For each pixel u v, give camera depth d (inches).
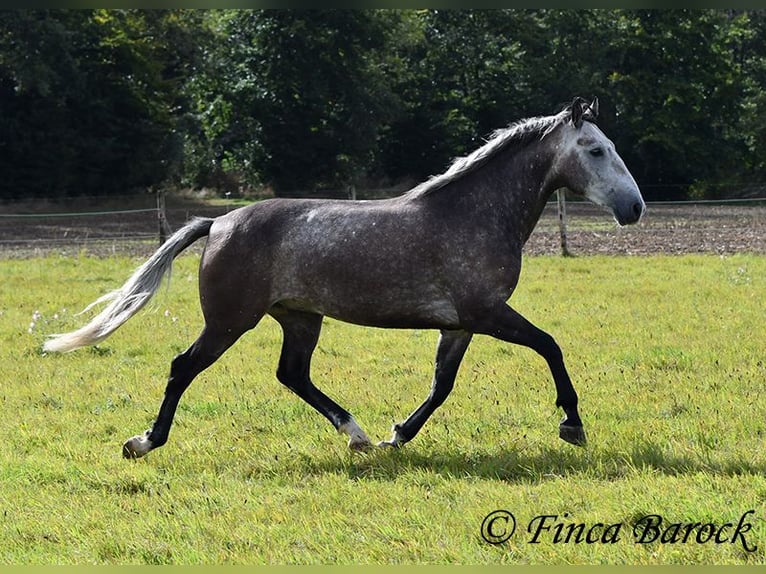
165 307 700.7
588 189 374.0
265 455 371.2
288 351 393.7
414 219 365.4
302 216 371.9
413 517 298.5
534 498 311.7
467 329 366.6
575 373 490.0
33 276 868.6
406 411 428.8
